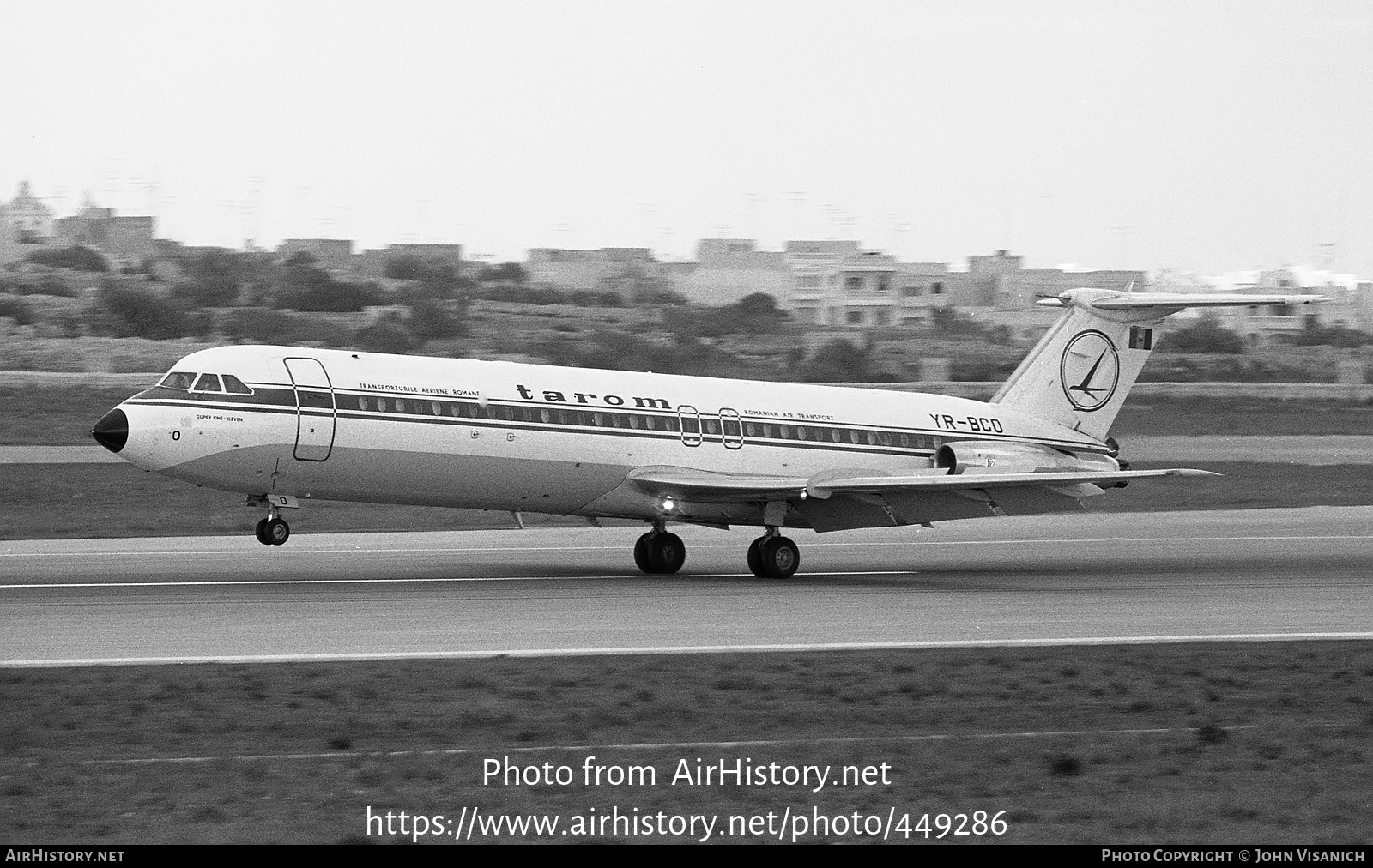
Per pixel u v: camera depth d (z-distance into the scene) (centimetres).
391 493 12081
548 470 12475
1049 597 11369
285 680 7381
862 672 7850
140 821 5150
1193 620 10062
